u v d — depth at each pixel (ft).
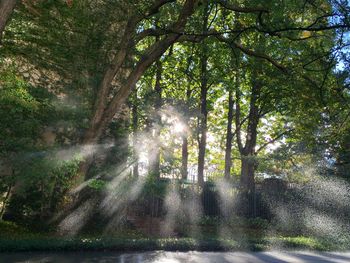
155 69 80.53
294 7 49.67
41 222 55.47
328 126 73.15
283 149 82.48
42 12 54.39
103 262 39.83
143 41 86.02
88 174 56.08
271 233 70.33
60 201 55.16
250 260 45.06
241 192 78.59
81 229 57.36
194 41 60.85
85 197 57.47
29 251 43.45
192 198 74.28
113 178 57.72
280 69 64.03
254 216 78.02
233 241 53.31
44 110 50.26
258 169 88.07
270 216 77.92
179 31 56.59
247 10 53.11
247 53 64.64
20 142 44.68
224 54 76.23
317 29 48.32
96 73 59.00
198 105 78.69
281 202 78.74
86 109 53.93
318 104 63.57
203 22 67.31
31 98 44.55
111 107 56.03
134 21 56.49
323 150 78.69
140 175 61.31
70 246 45.01
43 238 46.83
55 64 57.31
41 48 56.54
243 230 70.90
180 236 59.00
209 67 95.61
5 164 45.01
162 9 56.80
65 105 51.11
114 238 49.78
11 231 51.13
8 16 37.60
